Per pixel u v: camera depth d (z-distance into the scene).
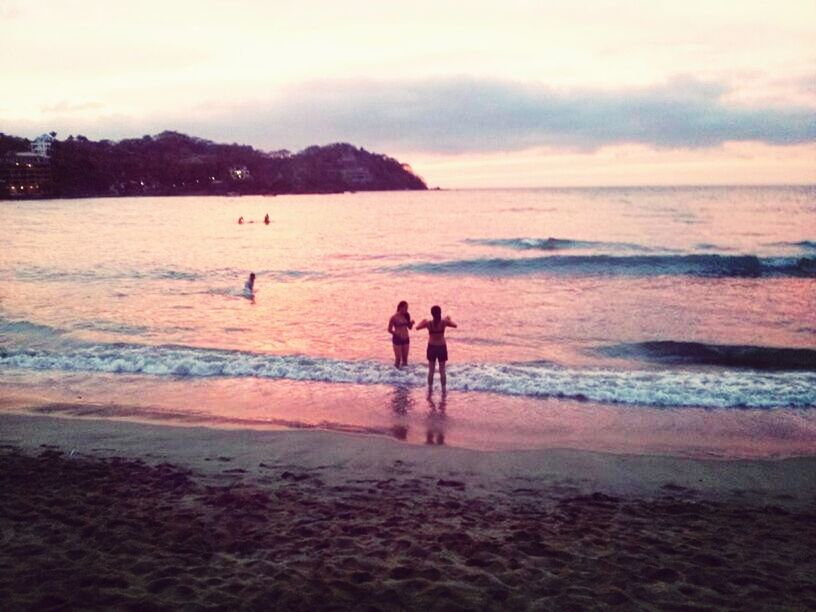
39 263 33.72
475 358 14.31
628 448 9.02
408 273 30.14
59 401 11.13
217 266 32.75
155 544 5.45
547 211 90.06
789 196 124.50
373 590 4.65
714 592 4.79
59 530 5.71
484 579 4.86
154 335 16.64
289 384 12.23
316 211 109.00
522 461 8.38
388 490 7.22
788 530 6.20
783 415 10.45
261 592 4.60
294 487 7.23
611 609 4.49
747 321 18.56
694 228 54.56
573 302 21.89
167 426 9.72
